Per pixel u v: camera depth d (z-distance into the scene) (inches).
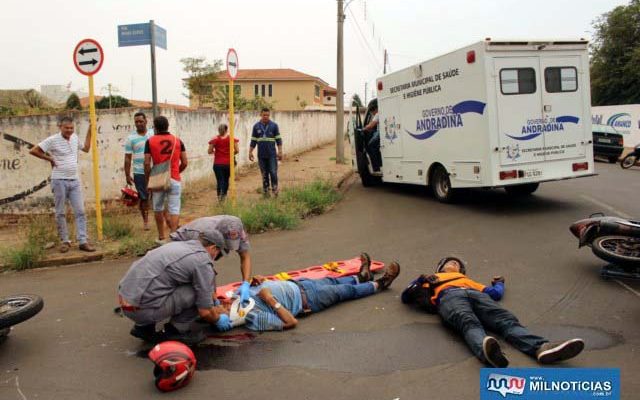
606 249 243.8
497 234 342.0
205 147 575.2
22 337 199.9
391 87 519.8
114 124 450.9
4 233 396.5
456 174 433.1
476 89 397.1
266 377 164.2
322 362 172.9
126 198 368.8
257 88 2458.2
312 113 1166.3
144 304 176.4
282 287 206.5
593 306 214.1
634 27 1455.5
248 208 398.9
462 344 183.2
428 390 153.7
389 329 197.0
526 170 399.9
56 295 250.8
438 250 308.5
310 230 378.9
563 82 405.4
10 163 443.2
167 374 155.3
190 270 178.9
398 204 473.7
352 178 690.2
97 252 318.0
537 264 273.7
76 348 189.3
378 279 241.0
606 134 844.6
